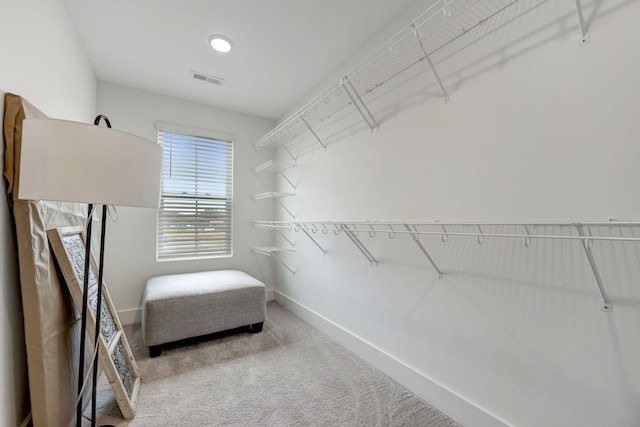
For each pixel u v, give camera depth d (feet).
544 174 3.85
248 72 8.48
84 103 7.39
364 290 7.09
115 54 7.57
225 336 8.27
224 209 11.19
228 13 6.11
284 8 5.97
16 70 3.83
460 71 4.92
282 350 7.45
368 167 6.95
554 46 3.76
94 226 8.31
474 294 4.71
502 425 4.29
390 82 6.33
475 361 4.68
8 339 3.62
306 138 9.65
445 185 5.17
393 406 5.31
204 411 5.13
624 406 3.19
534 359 3.95
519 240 4.13
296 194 10.24
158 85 9.25
